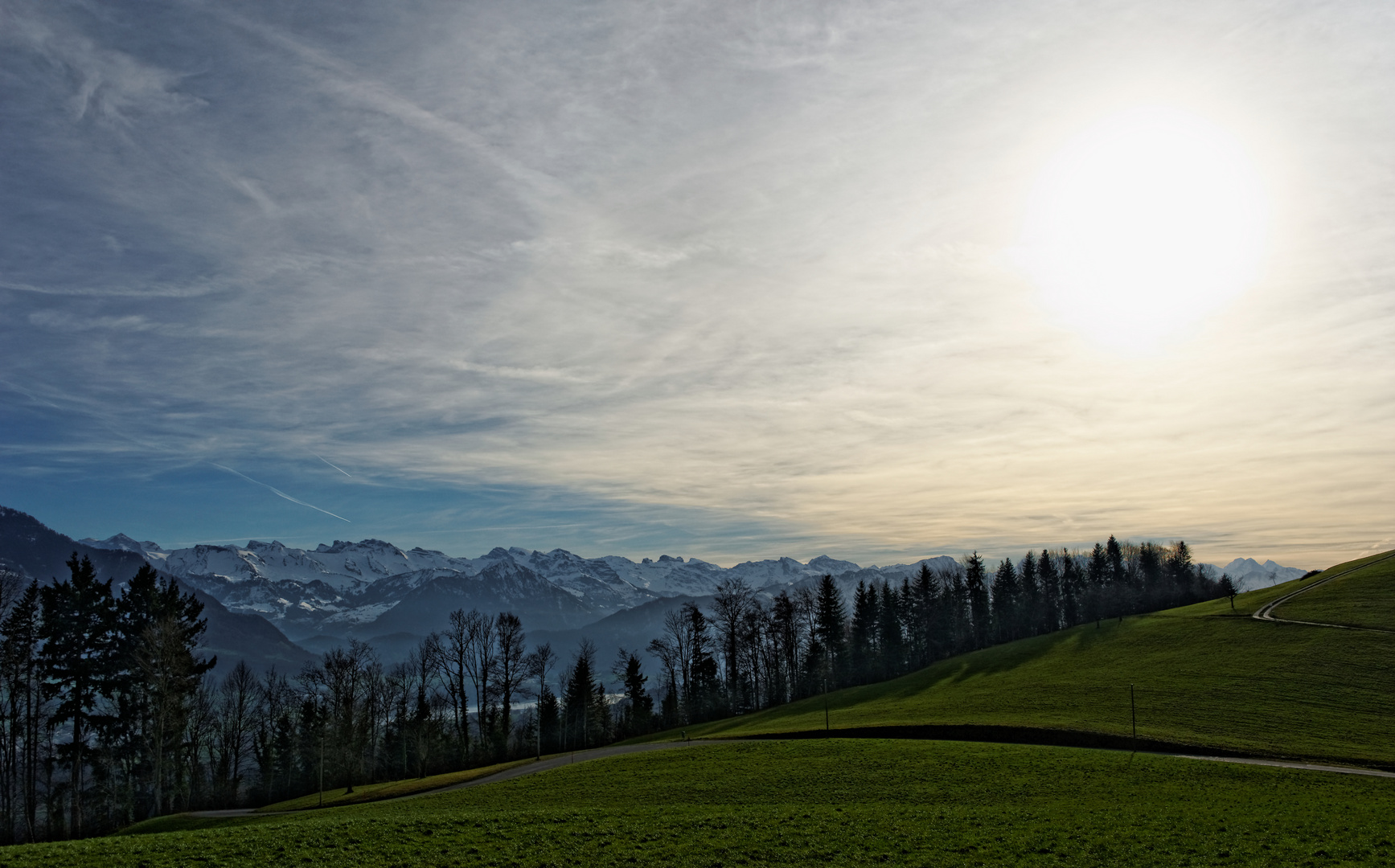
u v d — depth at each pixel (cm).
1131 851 3247
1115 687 8262
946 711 8150
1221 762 5550
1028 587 16000
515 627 11081
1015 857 3183
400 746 10388
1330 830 3581
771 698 13688
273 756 10212
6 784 6650
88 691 7019
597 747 10069
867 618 14612
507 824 3762
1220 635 9994
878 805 4353
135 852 3241
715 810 4150
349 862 3070
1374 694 7119
